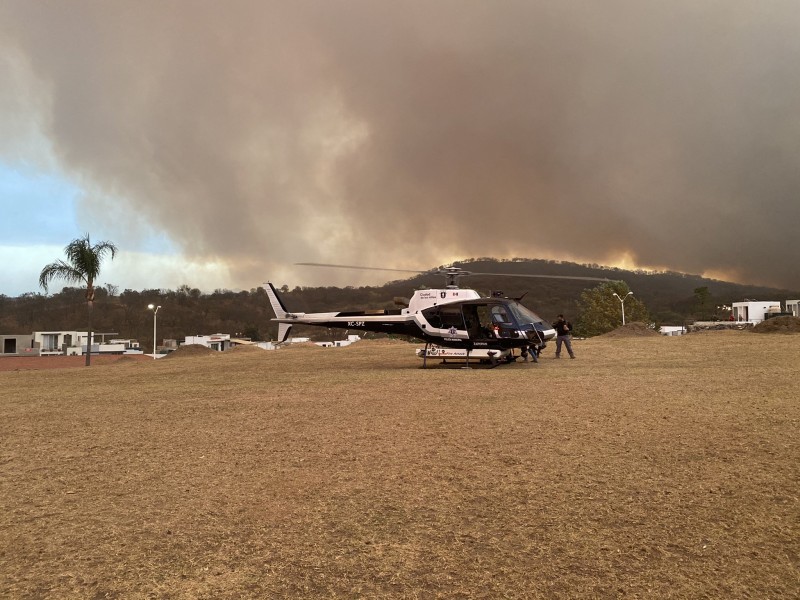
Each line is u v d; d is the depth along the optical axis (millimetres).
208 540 3789
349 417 7773
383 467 5309
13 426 8133
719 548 3402
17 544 3811
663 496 4254
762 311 69875
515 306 15664
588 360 15680
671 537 3574
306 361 19766
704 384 9406
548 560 3346
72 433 7441
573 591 2990
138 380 14688
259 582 3191
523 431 6480
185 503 4520
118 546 3730
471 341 15445
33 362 35812
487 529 3816
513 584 3088
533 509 4125
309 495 4613
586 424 6676
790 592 2893
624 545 3492
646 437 5934
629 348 19125
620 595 2934
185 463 5695
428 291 16547
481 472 5035
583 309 72188
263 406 9008
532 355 15891
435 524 3936
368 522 4012
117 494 4801
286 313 18891
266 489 4797
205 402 9719
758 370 11039
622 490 4418
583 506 4137
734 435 5809
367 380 12258
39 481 5258
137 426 7738
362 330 17422
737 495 4195
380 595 3016
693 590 2953
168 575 3301
